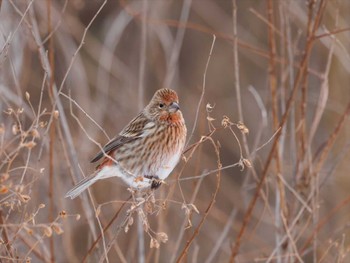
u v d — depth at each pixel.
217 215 16.42
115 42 17.08
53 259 10.35
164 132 10.66
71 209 14.72
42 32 15.25
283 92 11.88
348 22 15.96
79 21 17.28
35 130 7.88
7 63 12.91
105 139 16.70
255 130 18.80
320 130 17.23
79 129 15.79
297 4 14.20
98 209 8.30
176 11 19.33
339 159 12.83
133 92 17.69
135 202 8.27
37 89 16.11
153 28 17.06
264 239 16.88
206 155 18.42
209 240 17.53
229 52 19.64
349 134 16.45
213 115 19.00
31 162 11.84
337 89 17.08
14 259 8.46
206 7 19.27
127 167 10.67
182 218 16.34
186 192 17.11
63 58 16.62
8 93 11.59
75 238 15.81
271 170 12.99
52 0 16.06
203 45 19.83
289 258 11.38
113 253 14.52
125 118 17.44
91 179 10.38
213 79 19.58
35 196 11.32
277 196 11.59
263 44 19.28
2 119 11.16
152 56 18.38
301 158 11.78
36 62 16.09
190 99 19.05
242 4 19.52
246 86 19.34
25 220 8.36
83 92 16.22
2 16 12.59
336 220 16.38
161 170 10.78
